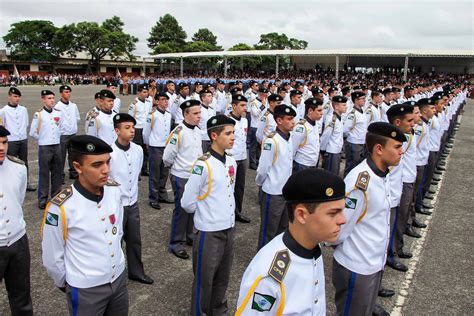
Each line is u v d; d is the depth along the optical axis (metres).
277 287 1.77
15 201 3.23
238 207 6.37
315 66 40.66
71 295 2.64
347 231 2.97
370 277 3.01
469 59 35.53
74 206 2.61
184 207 3.72
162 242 5.46
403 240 5.52
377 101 9.63
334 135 7.64
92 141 2.54
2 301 3.99
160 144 6.92
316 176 1.73
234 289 4.34
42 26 59.84
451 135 14.39
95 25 60.62
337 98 7.65
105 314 2.84
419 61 37.19
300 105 11.75
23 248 3.32
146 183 8.36
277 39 63.50
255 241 5.61
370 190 2.95
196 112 5.43
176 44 66.12
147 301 4.04
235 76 39.59
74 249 2.64
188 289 4.29
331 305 4.07
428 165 6.91
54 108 6.98
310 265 1.84
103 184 2.63
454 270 4.89
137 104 9.20
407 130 4.41
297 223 1.81
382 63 38.88
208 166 3.65
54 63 60.84
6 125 7.32
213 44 75.00
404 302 4.18
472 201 7.57
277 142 4.70
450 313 3.99
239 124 6.50
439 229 6.19
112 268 2.74
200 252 3.62
